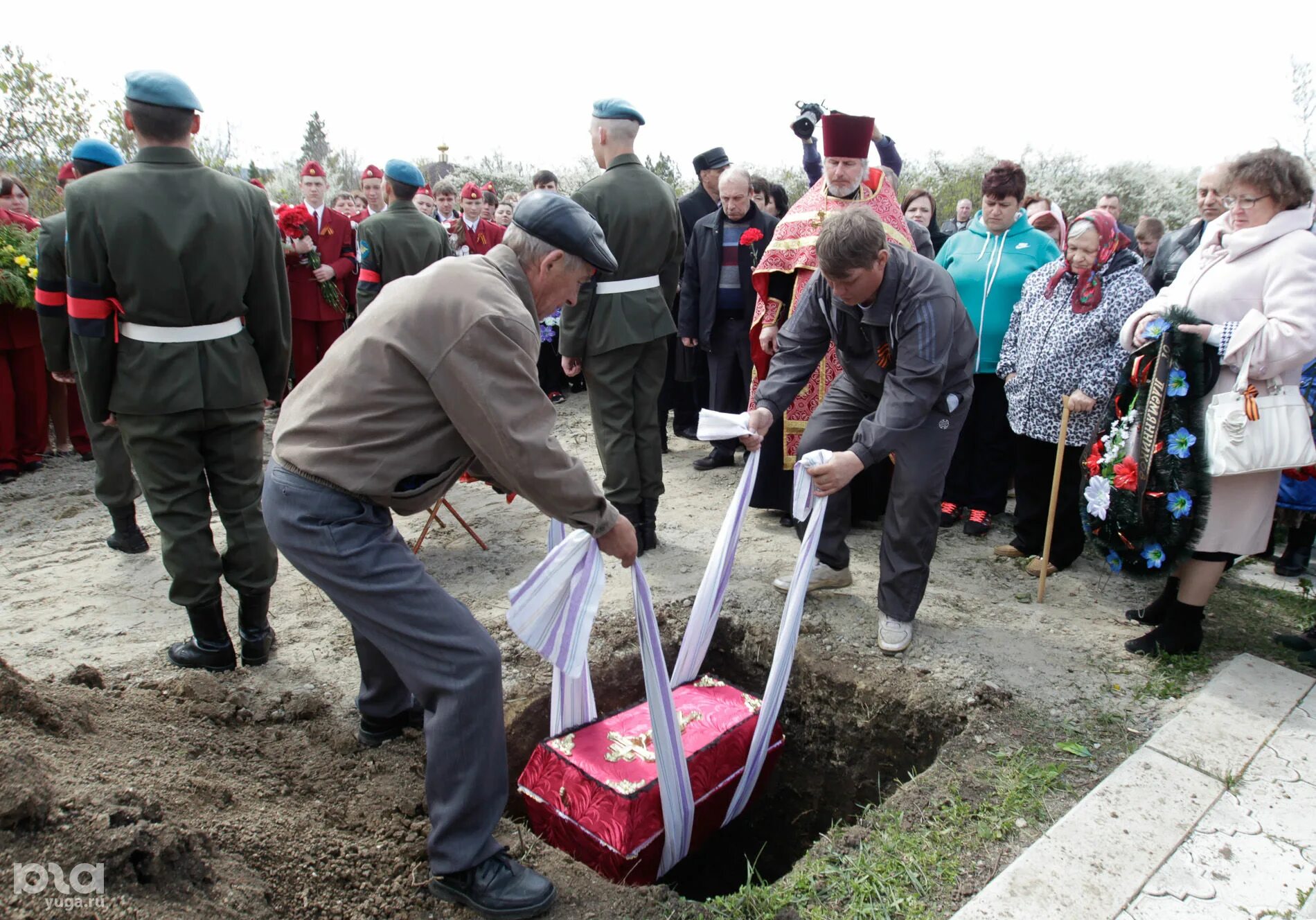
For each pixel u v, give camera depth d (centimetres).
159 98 289
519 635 230
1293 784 266
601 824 264
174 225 289
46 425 618
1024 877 230
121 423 307
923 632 373
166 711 285
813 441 386
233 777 258
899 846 247
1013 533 495
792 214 469
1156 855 238
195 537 319
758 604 400
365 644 275
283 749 286
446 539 485
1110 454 336
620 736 290
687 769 273
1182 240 579
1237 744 285
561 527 289
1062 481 427
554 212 220
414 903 224
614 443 443
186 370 301
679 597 406
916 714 325
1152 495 322
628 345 429
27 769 191
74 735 242
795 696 360
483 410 204
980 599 406
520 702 325
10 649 354
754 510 538
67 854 180
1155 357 325
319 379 219
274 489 218
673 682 331
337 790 266
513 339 206
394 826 250
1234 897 224
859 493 505
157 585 425
